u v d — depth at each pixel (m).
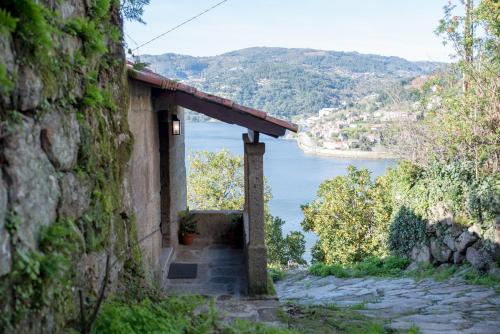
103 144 4.32
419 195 13.29
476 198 10.85
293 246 26.95
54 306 3.01
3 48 2.55
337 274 14.02
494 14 11.11
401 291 10.21
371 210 23.17
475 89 11.76
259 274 7.31
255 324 5.54
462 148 12.03
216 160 29.08
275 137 7.26
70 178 3.46
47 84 3.06
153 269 7.14
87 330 3.32
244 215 10.06
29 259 2.63
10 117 2.63
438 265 12.48
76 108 3.78
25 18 2.73
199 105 7.29
